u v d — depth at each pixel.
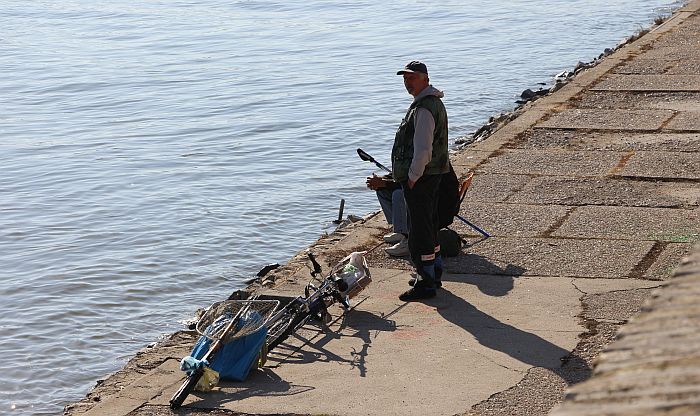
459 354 8.74
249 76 32.41
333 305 9.99
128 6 52.69
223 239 16.55
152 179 20.52
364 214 17.89
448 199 10.88
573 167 14.76
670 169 14.39
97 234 16.98
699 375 3.10
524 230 12.03
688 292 3.85
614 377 3.26
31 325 13.15
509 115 21.52
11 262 15.65
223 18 47.34
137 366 9.50
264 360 8.61
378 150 22.58
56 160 22.39
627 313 9.46
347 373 8.46
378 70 32.41
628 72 21.95
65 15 50.25
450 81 29.98
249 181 20.11
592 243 11.45
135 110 28.00
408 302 10.02
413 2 49.47
